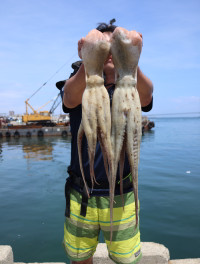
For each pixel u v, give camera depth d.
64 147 29.61
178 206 8.47
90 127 1.50
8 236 6.59
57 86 2.27
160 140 35.38
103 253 3.55
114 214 2.11
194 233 6.43
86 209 2.14
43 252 5.71
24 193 10.92
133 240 2.19
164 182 11.93
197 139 35.91
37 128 42.75
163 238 6.24
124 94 1.53
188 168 15.43
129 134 1.54
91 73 1.52
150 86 1.89
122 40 1.45
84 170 2.13
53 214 8.16
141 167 16.11
